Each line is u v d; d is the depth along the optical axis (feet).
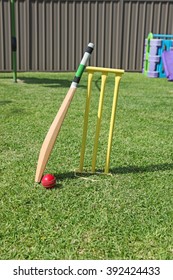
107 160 10.52
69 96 9.87
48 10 34.63
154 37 36.06
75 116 17.10
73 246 7.25
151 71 33.19
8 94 22.35
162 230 7.88
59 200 8.98
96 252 7.11
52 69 35.96
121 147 13.04
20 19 34.60
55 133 9.82
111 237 7.57
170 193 9.59
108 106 19.56
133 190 9.67
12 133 14.33
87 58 9.75
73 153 12.23
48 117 16.85
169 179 10.44
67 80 29.48
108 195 9.33
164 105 20.47
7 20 34.27
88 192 9.44
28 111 17.92
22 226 7.86
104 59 36.27
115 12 35.37
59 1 34.50
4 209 8.53
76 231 7.73
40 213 8.38
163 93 24.61
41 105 19.34
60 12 34.78
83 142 10.39
